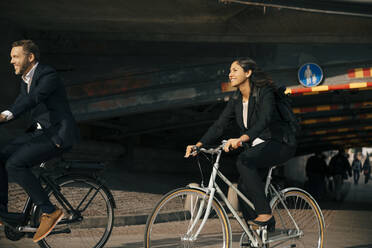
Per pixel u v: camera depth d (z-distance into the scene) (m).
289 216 4.45
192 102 16.17
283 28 14.30
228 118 4.38
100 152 20.05
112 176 15.20
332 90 15.83
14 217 4.28
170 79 16.25
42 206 4.20
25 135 4.34
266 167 4.29
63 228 4.49
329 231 8.02
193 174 28.95
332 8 12.38
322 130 30.31
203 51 16.06
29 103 4.05
